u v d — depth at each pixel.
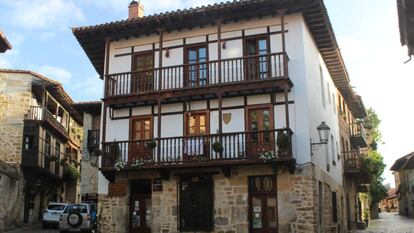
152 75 18.94
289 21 18.09
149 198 18.83
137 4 22.62
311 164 16.75
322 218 18.14
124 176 18.97
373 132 45.06
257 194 17.22
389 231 25.58
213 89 17.73
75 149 39.31
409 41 11.59
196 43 19.23
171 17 18.62
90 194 28.23
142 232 18.58
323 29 19.38
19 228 26.16
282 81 16.95
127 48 20.28
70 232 23.62
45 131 30.25
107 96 19.25
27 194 29.08
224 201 17.44
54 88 30.36
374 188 44.84
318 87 20.31
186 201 18.05
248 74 17.86
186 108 18.83
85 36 20.06
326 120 21.83
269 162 16.55
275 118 17.50
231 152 17.44
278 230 16.58
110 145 18.89
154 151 18.23
